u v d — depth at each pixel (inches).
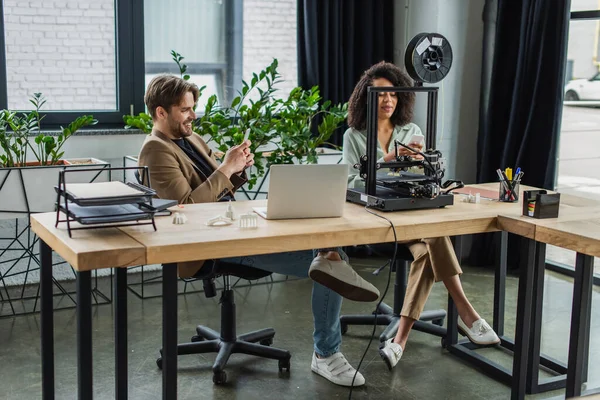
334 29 190.4
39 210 147.5
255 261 115.0
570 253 193.0
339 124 195.6
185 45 189.0
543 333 144.5
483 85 189.0
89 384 89.6
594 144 185.0
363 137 136.6
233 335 125.3
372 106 111.0
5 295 161.3
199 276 116.0
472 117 193.6
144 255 86.4
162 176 119.3
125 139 172.6
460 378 122.9
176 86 122.3
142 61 182.1
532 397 115.6
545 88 173.5
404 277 138.6
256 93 198.8
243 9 193.8
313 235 95.7
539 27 172.1
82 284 86.8
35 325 143.8
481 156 190.5
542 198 105.1
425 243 124.2
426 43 115.6
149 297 161.3
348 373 119.3
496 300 136.2
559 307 160.1
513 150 180.2
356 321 141.4
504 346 135.5
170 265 90.1
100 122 179.2
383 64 135.1
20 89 172.2
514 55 180.9
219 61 193.6
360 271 184.1
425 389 118.5
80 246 85.7
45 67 173.8
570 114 184.4
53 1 171.9
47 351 101.9
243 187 175.6
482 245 189.5
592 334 143.9
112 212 91.9
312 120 192.4
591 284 102.6
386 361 121.6
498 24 180.7
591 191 185.3
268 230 95.8
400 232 101.3
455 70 188.5
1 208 144.6
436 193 112.2
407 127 139.6
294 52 201.9
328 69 192.1
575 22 181.2
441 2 184.1
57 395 113.7
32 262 167.8
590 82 183.5
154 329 142.3
